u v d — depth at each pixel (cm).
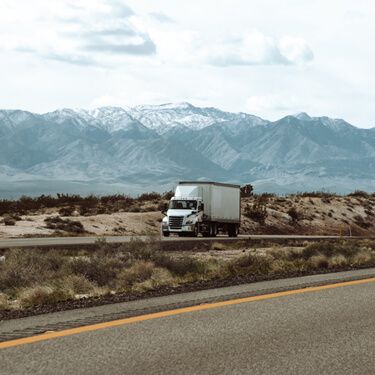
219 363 788
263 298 1311
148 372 744
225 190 5759
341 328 1010
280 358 815
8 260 2006
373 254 2773
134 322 1045
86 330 976
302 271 1989
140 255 2395
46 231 5238
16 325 1013
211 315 1115
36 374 731
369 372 755
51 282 1634
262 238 5162
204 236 5619
